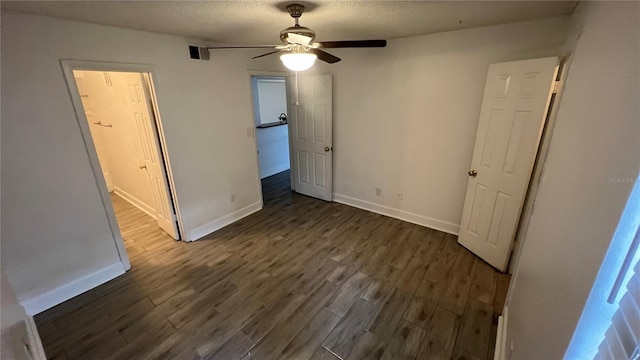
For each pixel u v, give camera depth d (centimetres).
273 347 192
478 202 284
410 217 374
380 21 234
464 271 270
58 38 207
